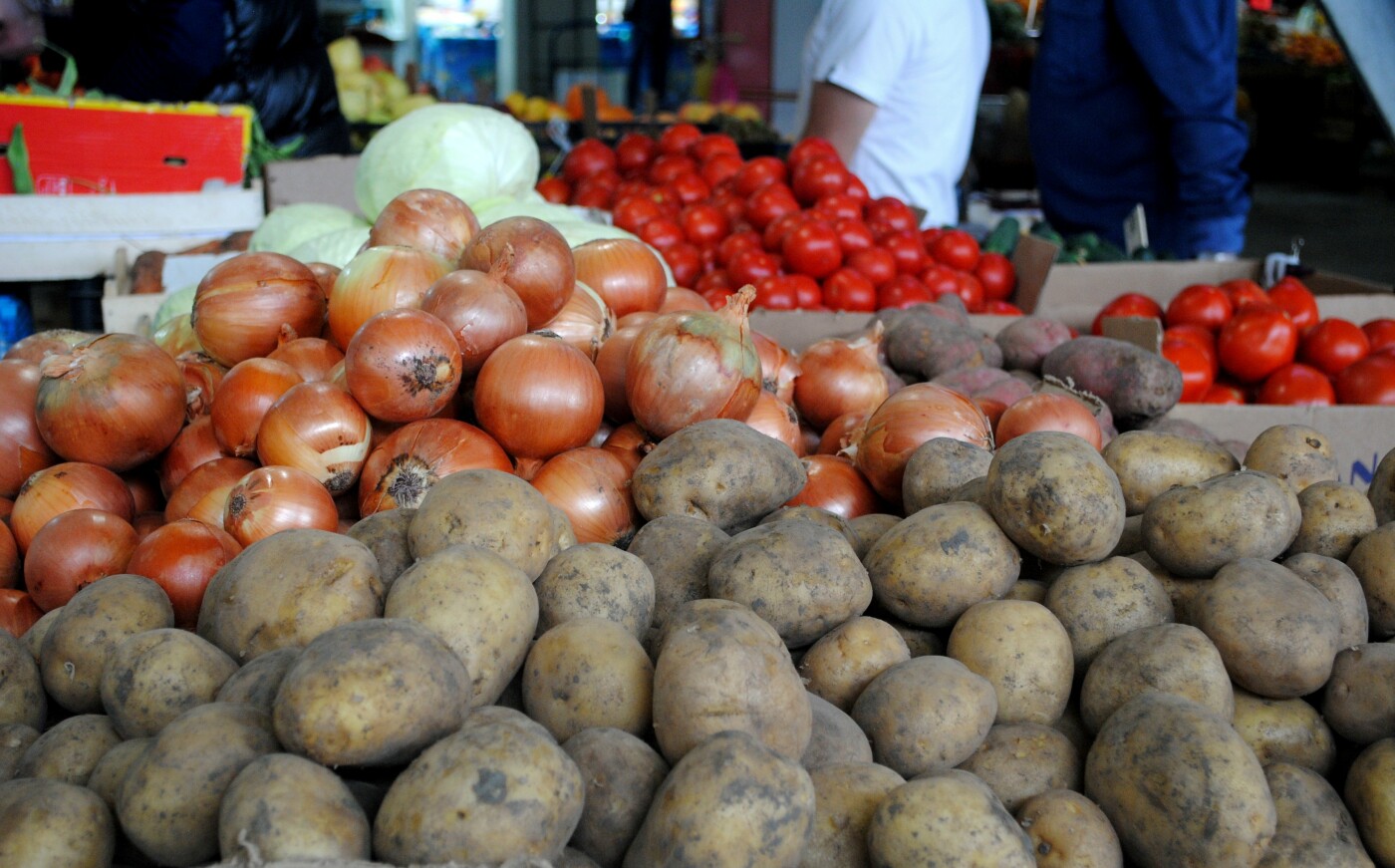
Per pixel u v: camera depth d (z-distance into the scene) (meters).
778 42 12.35
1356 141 13.80
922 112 4.81
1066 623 1.48
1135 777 1.23
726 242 3.99
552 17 14.92
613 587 1.38
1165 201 5.38
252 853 0.93
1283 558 1.63
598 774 1.13
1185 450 1.75
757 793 1.04
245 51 4.65
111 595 1.36
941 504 1.59
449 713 1.09
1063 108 5.40
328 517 1.63
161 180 4.02
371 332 1.68
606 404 2.00
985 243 4.51
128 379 1.72
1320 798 1.30
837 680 1.39
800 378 2.34
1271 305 3.38
